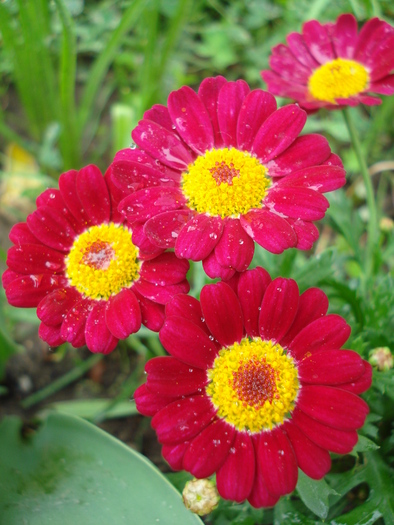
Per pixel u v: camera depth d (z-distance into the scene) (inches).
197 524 5.2
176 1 10.6
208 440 4.5
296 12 10.0
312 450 4.4
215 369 4.8
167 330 4.5
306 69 6.6
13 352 7.6
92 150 10.4
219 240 4.9
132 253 5.2
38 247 5.3
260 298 4.8
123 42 10.2
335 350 4.6
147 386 4.5
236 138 5.4
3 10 8.0
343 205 7.5
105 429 7.6
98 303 5.1
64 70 8.1
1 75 10.5
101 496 5.6
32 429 7.2
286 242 4.7
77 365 8.3
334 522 5.3
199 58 11.2
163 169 5.3
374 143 9.9
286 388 4.7
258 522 5.6
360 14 8.2
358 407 4.3
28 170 9.9
